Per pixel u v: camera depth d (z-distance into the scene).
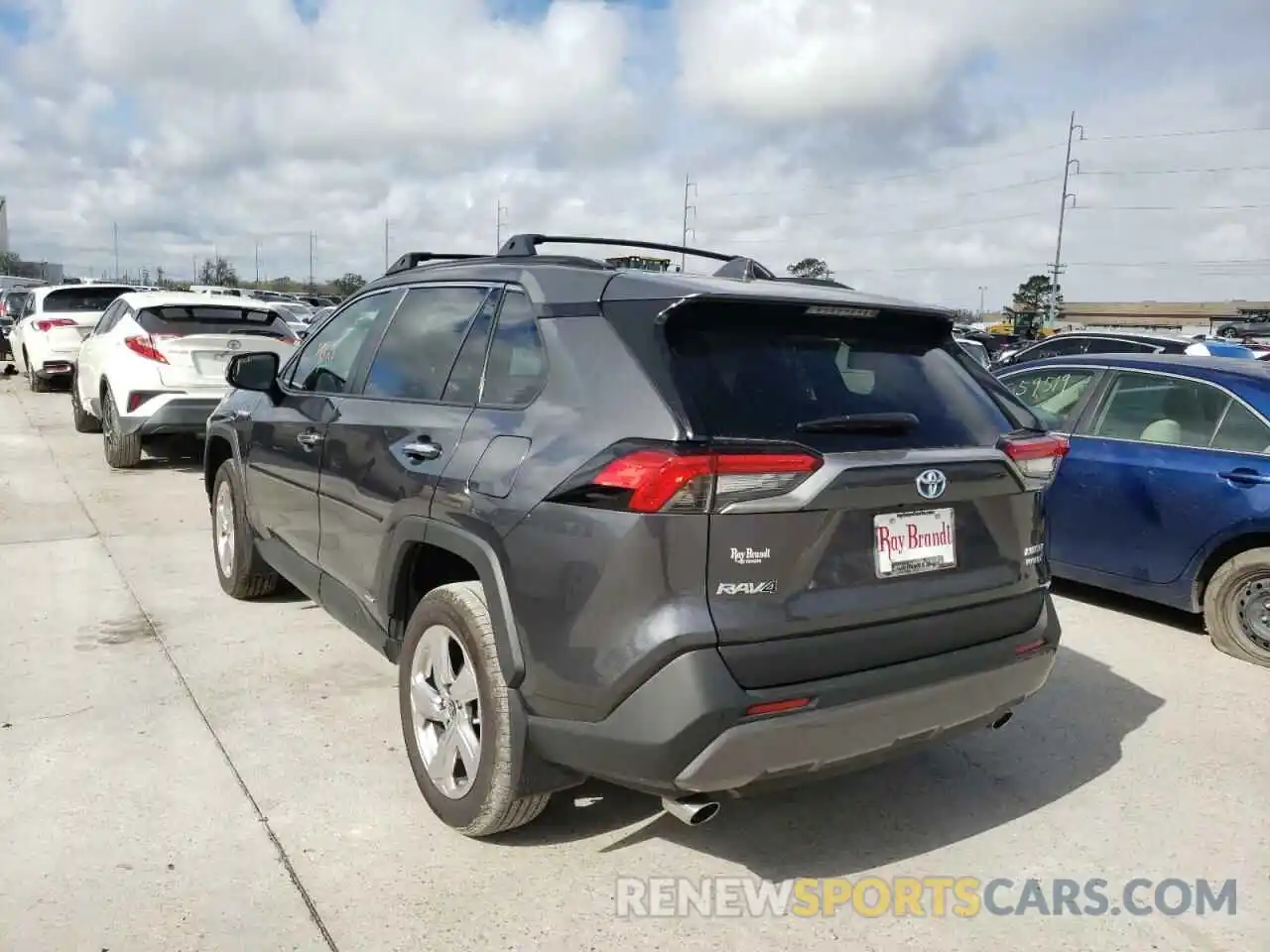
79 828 3.23
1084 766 3.98
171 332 9.18
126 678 4.48
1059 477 6.06
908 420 2.93
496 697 2.98
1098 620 5.95
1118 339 14.21
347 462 3.92
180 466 9.98
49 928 2.72
